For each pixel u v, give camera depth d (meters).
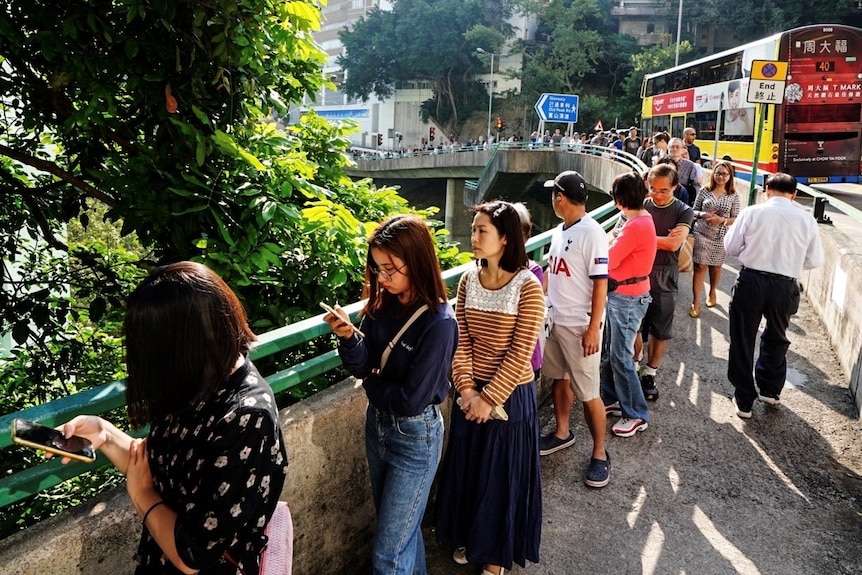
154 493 1.47
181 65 3.68
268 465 1.43
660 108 23.50
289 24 4.32
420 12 51.91
